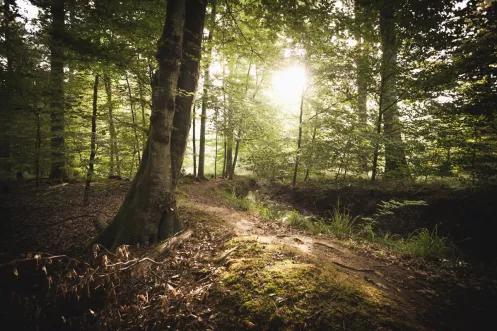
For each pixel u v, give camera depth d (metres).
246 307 2.58
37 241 4.88
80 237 5.14
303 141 12.02
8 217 6.16
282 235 5.08
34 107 8.06
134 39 5.31
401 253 4.73
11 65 7.11
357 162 9.14
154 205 4.50
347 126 9.73
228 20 6.67
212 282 3.06
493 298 2.99
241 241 4.22
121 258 2.79
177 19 4.34
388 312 2.47
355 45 9.38
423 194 8.72
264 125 13.17
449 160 8.19
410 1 5.04
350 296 2.66
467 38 6.44
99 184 10.27
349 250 4.55
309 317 2.39
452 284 3.37
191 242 4.56
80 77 7.61
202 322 2.51
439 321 2.45
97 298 2.96
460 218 7.25
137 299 2.82
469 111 6.76
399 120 8.90
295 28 6.25
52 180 10.64
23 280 3.46
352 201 10.06
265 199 12.65
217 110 11.94
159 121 4.43
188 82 5.10
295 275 2.96
